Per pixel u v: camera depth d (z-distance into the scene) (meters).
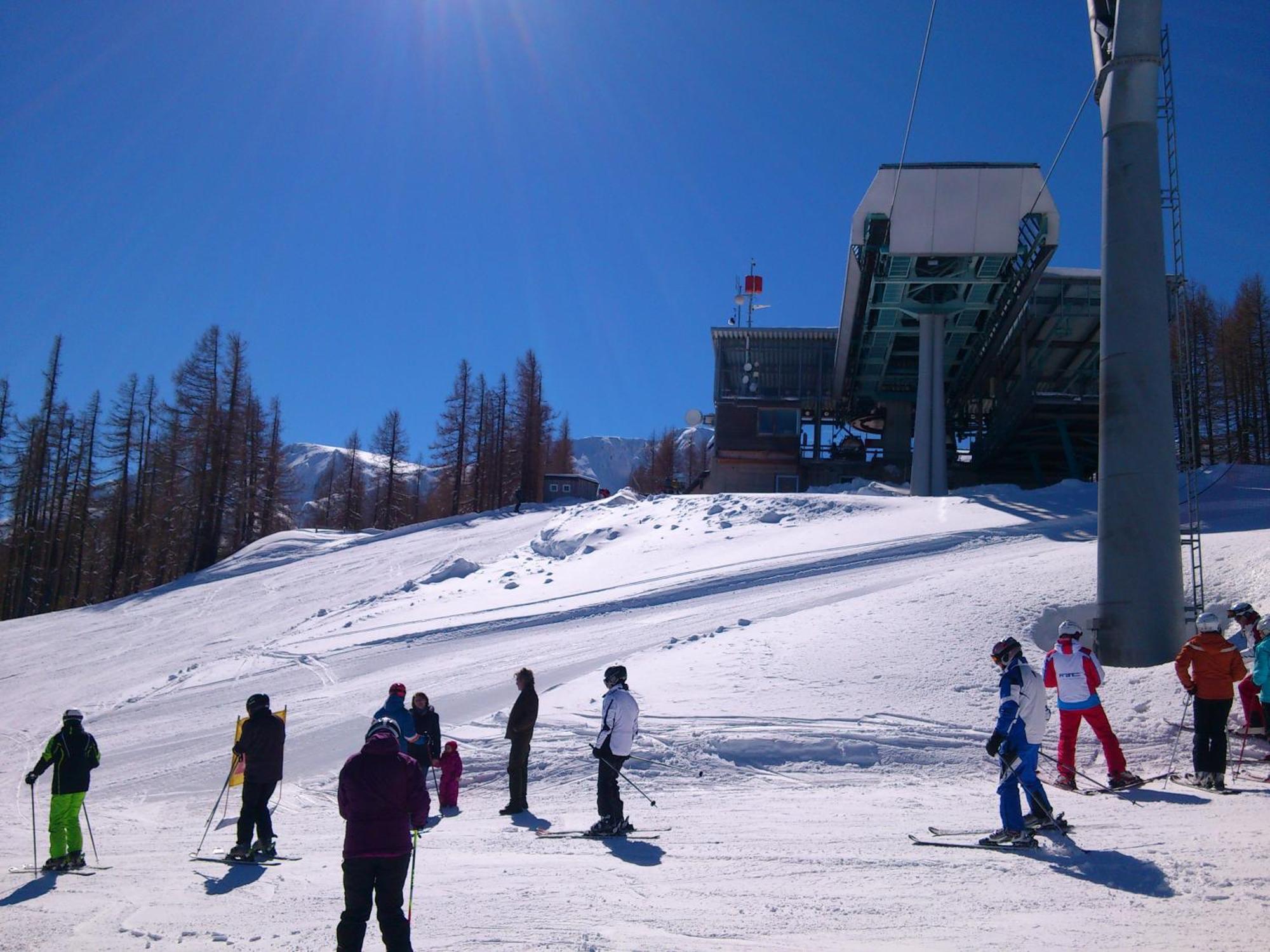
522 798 10.58
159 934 5.88
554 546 33.94
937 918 5.54
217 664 24.33
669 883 6.68
